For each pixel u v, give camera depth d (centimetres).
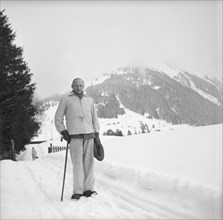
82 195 398
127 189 420
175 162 458
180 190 350
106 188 443
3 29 1622
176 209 315
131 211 312
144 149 649
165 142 654
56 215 295
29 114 1970
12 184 460
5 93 1692
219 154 438
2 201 340
